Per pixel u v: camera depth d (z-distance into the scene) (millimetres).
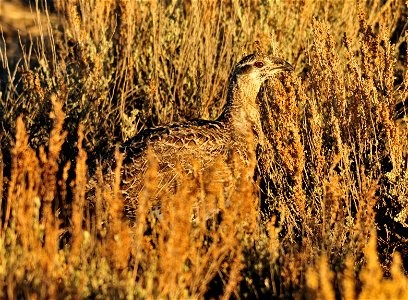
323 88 22531
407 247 20562
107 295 14273
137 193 18281
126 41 27156
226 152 19688
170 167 18625
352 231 18312
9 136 22344
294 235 19531
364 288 13938
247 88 20812
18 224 15414
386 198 21594
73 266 14805
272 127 21016
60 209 17578
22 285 14086
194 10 27688
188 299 14391
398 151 20594
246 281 16656
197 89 26406
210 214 18594
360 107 21422
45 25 35344
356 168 21312
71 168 21750
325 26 22000
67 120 23844
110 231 15414
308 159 22359
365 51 21516
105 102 25516
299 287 15742
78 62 25625
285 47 27812
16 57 31812
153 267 14797
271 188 22359
